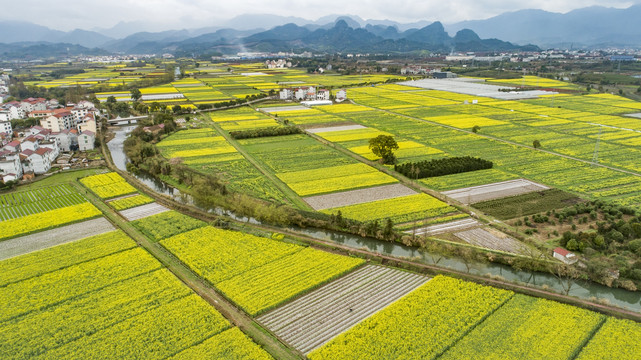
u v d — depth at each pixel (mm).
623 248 71375
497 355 48281
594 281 63938
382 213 86750
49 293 60625
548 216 83750
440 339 51000
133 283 62812
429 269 66875
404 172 109375
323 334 52781
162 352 49031
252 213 87250
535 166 116625
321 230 82500
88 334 52281
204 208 93688
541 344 49938
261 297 59375
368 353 48906
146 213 90125
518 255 69438
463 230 79125
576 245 70750
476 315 55562
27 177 111312
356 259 70000
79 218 86250
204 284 63188
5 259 70375
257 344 50750
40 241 77125
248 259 69938
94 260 69625
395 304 57844
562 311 56062
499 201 91625
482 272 66688
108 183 109000
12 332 52594
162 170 116062
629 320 53969
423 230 79250
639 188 98312
